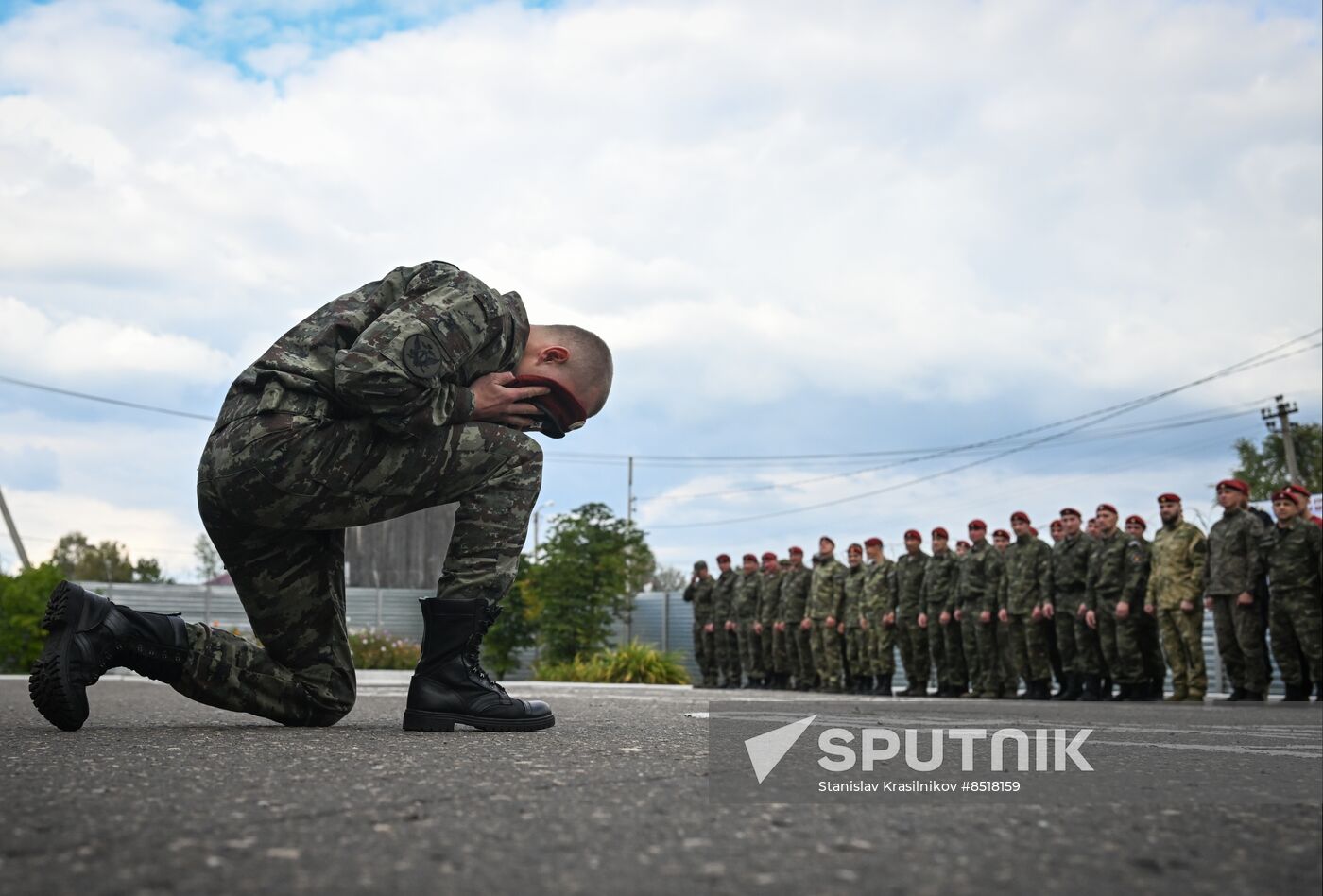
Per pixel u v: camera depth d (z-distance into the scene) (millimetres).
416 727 3418
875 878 1427
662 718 4746
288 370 3201
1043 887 1394
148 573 60875
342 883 1353
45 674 3201
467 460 3338
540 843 1609
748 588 20141
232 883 1342
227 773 2295
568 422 3537
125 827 1675
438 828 1708
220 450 3215
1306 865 1542
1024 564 13867
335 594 3652
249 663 3572
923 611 15625
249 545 3424
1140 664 12492
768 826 1778
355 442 3211
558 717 4812
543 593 25859
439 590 3443
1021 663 14078
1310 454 44531
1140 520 12773
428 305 3197
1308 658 11227
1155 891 1386
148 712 5387
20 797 1954
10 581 20953
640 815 1860
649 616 29234
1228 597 11844
